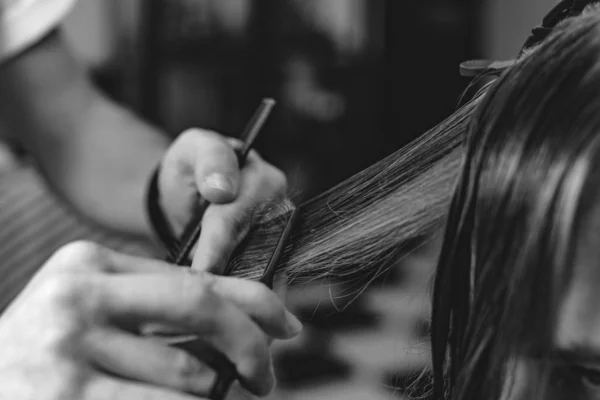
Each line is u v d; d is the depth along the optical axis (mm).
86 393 352
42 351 352
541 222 396
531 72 415
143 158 1022
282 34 2998
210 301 364
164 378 364
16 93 1026
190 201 702
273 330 393
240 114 3002
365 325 2010
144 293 364
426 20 3064
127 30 2867
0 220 1037
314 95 3027
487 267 421
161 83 2939
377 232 484
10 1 989
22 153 1072
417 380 583
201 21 2936
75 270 393
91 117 1045
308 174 2969
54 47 1046
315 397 1828
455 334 449
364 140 3021
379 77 3037
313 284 516
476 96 474
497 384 419
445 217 452
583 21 421
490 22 3016
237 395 408
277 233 501
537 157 400
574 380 397
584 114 388
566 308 393
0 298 1014
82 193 1017
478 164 426
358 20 3023
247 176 631
